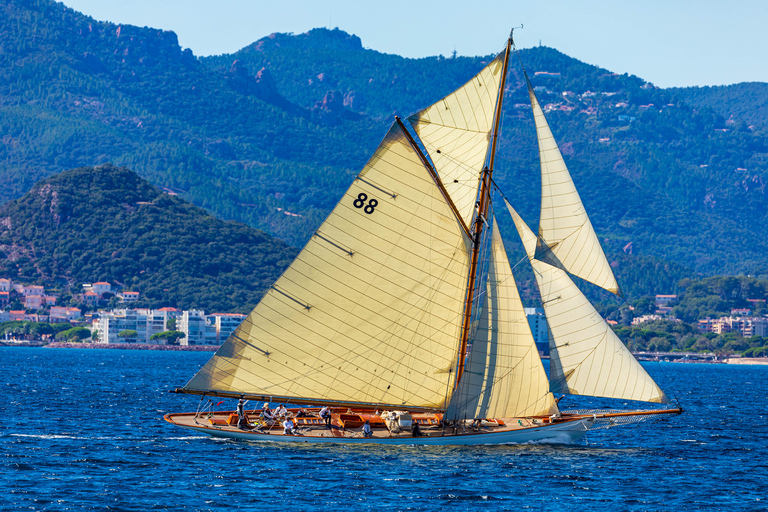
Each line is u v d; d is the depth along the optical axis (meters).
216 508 158.25
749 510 167.38
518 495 172.88
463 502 166.12
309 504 161.88
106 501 162.25
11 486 173.00
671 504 170.62
